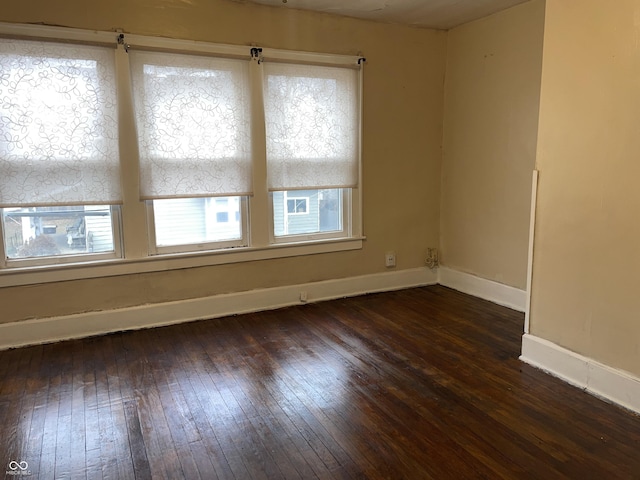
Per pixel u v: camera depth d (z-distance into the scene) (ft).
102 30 9.93
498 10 12.07
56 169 9.82
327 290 13.35
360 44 12.81
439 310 12.42
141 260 10.91
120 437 6.85
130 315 10.96
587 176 7.82
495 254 13.00
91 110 9.98
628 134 7.19
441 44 13.99
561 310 8.46
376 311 12.36
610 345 7.69
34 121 9.53
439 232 14.85
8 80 9.27
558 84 8.18
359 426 7.09
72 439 6.81
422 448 6.55
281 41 11.76
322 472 6.07
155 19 10.37
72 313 10.48
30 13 9.32
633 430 6.91
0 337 9.87
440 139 14.51
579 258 8.06
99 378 8.63
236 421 7.24
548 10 8.22
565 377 8.44
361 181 13.37
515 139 12.05
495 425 7.08
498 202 12.73
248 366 9.12
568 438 6.74
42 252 10.27
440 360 9.36
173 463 6.27
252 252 12.14
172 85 10.68
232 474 6.06
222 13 11.01
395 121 13.67
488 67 12.66
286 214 12.74
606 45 7.38
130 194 10.62
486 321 11.56
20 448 6.60
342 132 12.87
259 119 11.69
